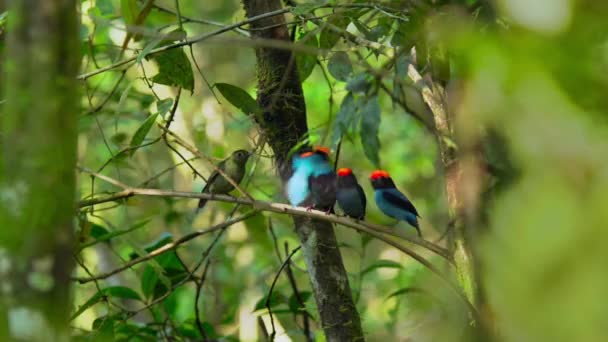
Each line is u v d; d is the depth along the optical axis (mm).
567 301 2830
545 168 2982
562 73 2908
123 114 13992
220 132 16875
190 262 17156
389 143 19875
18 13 4516
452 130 7504
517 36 2941
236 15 12305
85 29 10969
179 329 11852
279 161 9430
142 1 11211
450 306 6879
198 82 20797
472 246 4211
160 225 18391
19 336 4246
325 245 9242
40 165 4355
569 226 2891
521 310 2916
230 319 13969
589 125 2924
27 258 4309
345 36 7531
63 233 4398
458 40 3041
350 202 8977
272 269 16203
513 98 3043
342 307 9180
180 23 8812
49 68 4449
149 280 11211
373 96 5902
